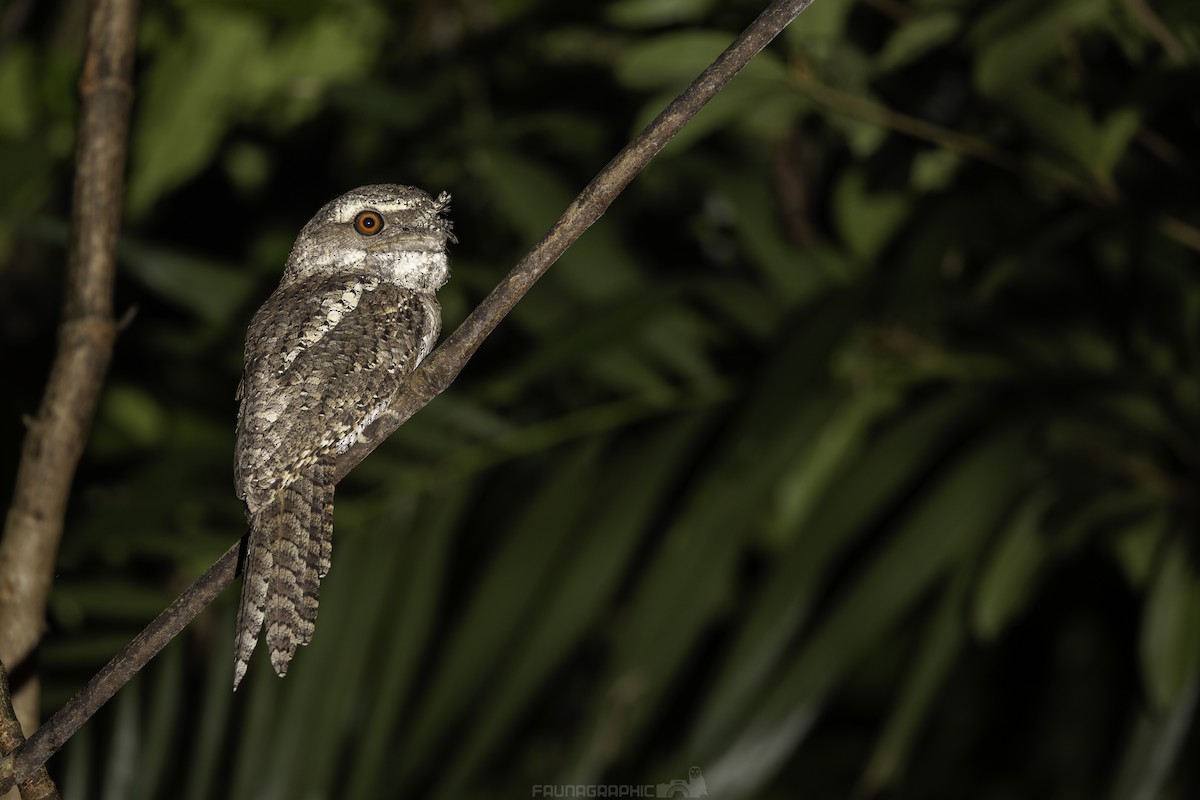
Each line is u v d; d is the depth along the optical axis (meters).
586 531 9.88
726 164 11.97
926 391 11.30
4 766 6.05
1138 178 11.44
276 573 7.11
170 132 13.55
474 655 9.71
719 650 14.05
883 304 10.12
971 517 9.87
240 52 13.75
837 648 9.41
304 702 9.67
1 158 11.33
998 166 11.41
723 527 9.77
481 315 7.00
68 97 13.66
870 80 11.01
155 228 16.50
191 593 6.11
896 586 9.66
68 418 8.10
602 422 10.67
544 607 9.60
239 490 7.41
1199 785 11.69
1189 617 10.25
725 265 13.68
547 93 14.97
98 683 6.05
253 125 15.13
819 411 10.34
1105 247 11.68
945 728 16.22
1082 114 9.91
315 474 7.49
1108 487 10.53
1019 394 10.98
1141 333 11.38
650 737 13.83
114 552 11.11
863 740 17.25
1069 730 15.47
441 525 10.20
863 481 10.12
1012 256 10.76
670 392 10.83
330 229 9.02
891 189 12.01
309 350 7.93
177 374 13.55
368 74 14.73
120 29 8.41
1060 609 15.20
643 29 13.53
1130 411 10.73
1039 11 9.20
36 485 8.01
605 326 10.07
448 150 12.77
